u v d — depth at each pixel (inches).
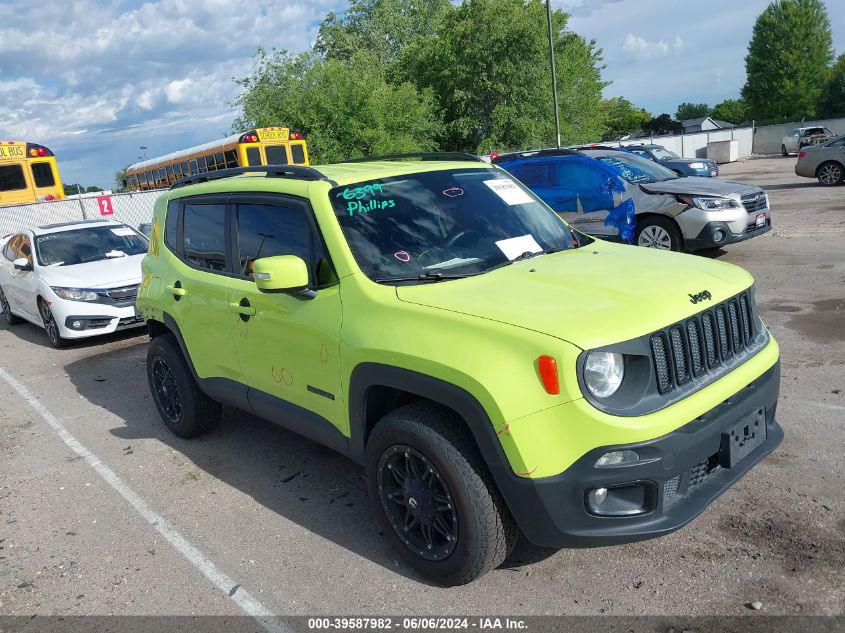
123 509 175.3
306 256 148.5
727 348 128.6
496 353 112.2
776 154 1758.1
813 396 199.2
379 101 1080.2
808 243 423.2
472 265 143.3
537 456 109.0
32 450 223.1
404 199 153.8
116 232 410.9
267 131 800.9
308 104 1071.6
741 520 141.0
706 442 115.6
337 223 143.6
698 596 120.0
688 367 118.2
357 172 158.4
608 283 127.4
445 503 125.0
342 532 153.5
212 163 845.2
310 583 135.9
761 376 131.7
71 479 196.9
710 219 368.5
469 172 171.3
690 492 118.8
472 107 1301.7
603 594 123.3
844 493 147.0
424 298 128.3
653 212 386.0
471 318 118.2
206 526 162.4
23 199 750.5
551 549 138.4
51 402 273.6
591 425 106.4
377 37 1831.9
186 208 195.6
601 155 433.7
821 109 2513.5
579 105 1401.3
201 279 181.8
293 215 153.3
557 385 106.9
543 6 1253.1
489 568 124.3
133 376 299.3
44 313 369.1
